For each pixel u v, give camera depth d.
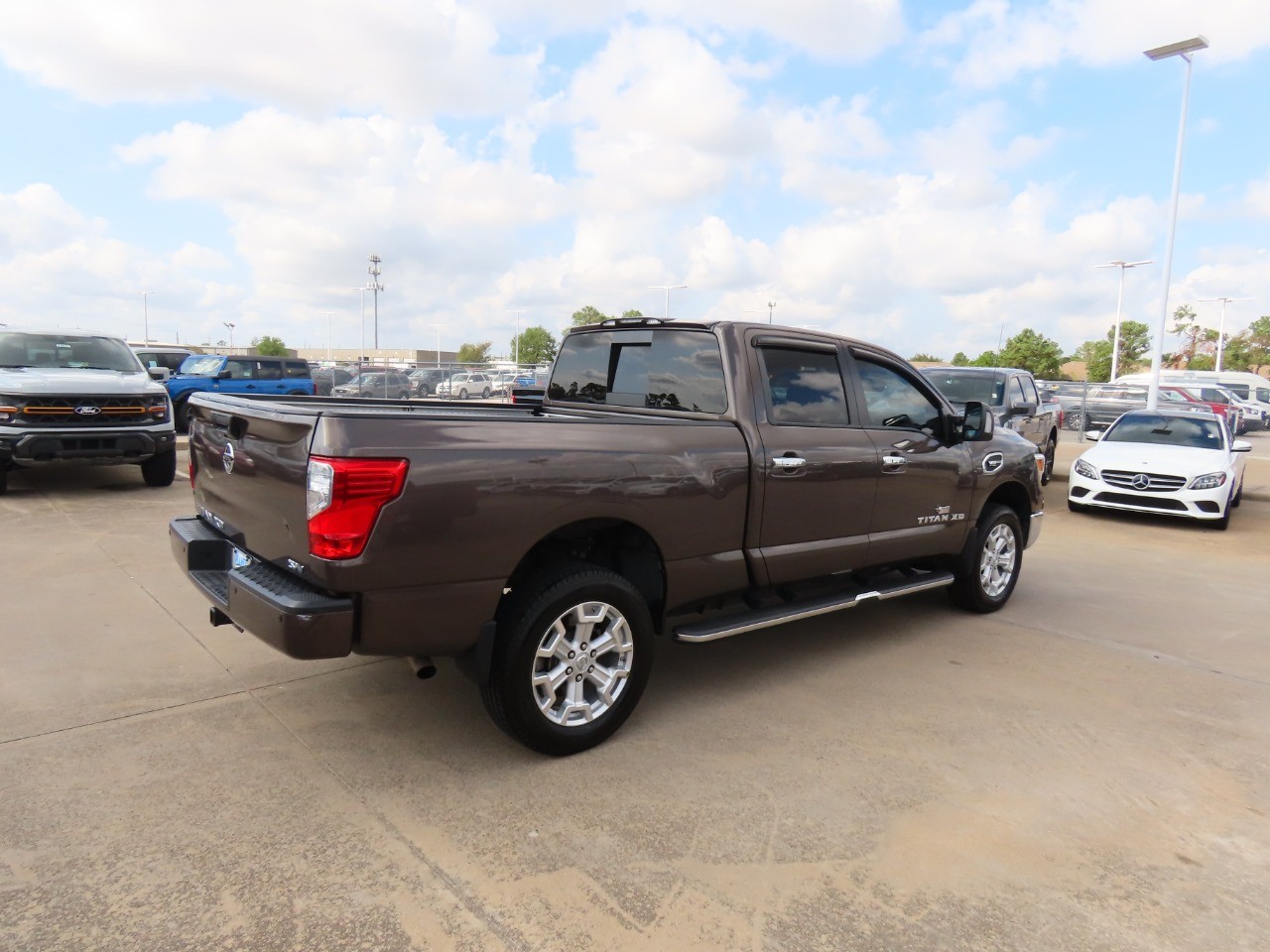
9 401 8.60
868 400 4.88
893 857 2.83
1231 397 27.58
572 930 2.41
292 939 2.33
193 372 20.48
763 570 4.20
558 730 3.42
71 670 4.24
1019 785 3.35
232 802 3.05
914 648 5.07
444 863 2.72
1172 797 3.29
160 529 7.62
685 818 3.03
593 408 4.95
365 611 2.94
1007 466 5.79
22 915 2.39
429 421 3.07
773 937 2.40
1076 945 2.41
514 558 3.22
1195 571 7.61
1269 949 2.41
